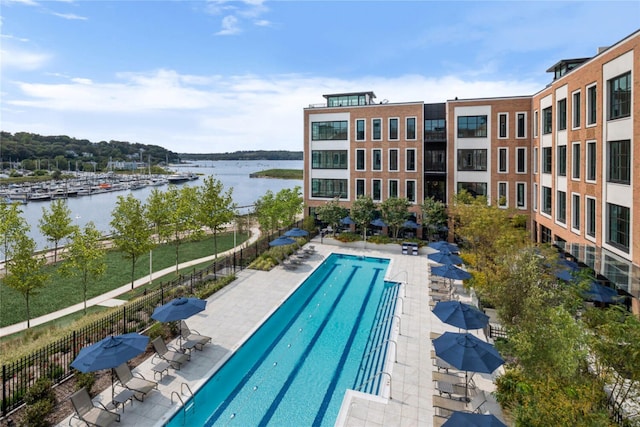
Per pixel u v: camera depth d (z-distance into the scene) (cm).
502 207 3459
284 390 1309
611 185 1953
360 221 3350
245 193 10238
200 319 1775
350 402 1190
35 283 1852
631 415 955
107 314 1691
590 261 1936
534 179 3325
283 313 1959
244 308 1909
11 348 1487
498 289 1441
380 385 1300
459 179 3597
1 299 2269
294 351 1577
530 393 990
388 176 3816
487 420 849
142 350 1150
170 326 1606
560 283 1650
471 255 2503
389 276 2494
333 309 2016
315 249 3231
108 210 6862
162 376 1312
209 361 1416
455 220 3162
